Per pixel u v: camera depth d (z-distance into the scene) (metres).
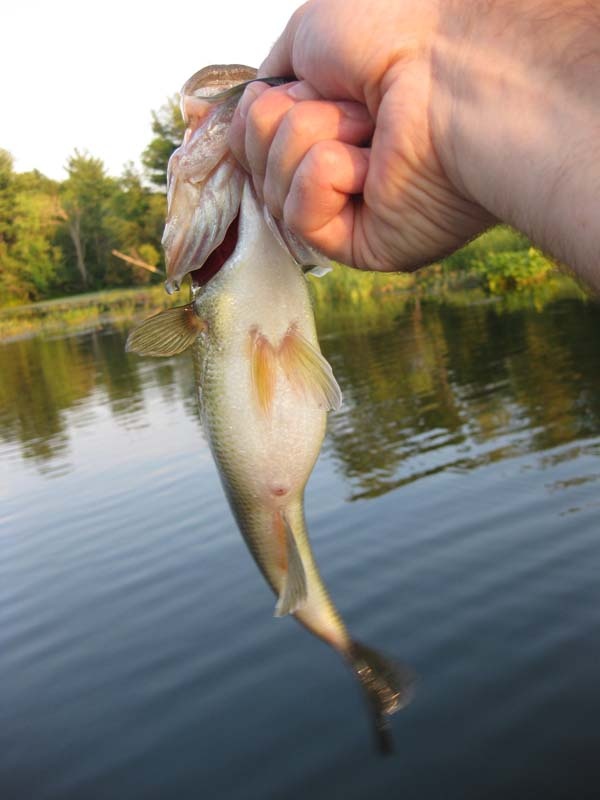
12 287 78.88
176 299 54.75
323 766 5.27
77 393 22.58
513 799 4.62
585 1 0.83
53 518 11.66
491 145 0.84
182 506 10.98
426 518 8.71
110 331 42.84
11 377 28.95
